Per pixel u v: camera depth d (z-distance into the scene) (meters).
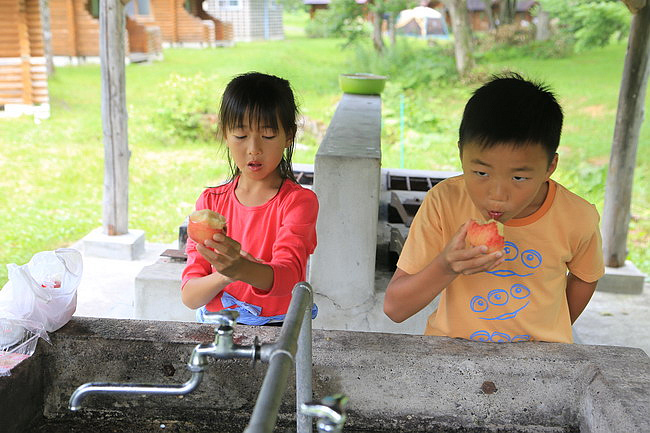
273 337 1.94
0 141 10.91
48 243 6.71
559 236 1.83
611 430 1.65
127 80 17.25
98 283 5.34
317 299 3.33
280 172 2.16
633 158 5.46
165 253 3.97
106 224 6.05
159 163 10.59
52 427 1.86
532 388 1.85
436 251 1.86
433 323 2.07
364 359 1.86
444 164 11.07
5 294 1.96
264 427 0.91
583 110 14.55
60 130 12.03
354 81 6.12
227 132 2.01
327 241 3.26
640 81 5.28
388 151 11.85
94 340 1.87
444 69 18.62
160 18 25.81
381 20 21.14
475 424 1.87
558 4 17.45
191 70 19.09
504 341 1.92
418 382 1.86
